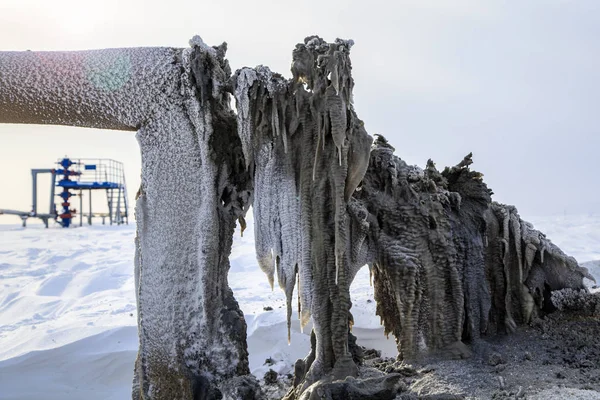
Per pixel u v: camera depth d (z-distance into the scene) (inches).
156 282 159.8
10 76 155.6
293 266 159.2
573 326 177.0
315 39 158.4
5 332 277.7
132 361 225.3
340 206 153.9
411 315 169.0
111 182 824.3
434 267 170.6
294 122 157.1
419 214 171.6
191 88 160.7
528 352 161.0
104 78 159.0
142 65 161.2
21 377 213.8
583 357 155.3
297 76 157.3
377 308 181.9
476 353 166.6
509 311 179.6
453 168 190.1
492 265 182.2
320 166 155.1
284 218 159.8
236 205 168.9
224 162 166.7
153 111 161.6
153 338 158.6
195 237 161.3
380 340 233.3
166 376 157.6
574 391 127.6
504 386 137.2
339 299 154.6
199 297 160.7
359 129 156.5
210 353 159.3
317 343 155.5
